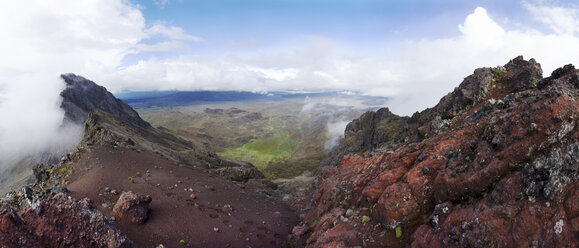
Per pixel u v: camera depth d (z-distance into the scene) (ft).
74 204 61.05
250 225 116.26
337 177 123.75
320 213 103.45
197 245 94.17
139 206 97.55
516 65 129.70
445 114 139.03
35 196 94.32
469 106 127.65
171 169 175.52
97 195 107.96
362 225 73.15
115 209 94.89
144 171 152.35
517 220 44.86
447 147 73.20
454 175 61.98
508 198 48.52
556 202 42.09
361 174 102.17
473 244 48.16
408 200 67.62
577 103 50.52
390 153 100.58
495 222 47.01
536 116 54.24
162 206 112.98
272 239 107.04
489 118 72.69
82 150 152.46
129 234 88.53
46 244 53.83
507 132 58.34
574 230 37.86
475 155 62.34
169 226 99.81
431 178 68.23
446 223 55.72
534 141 51.80
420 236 59.16
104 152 154.81
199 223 108.17
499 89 124.88
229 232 106.93
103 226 62.28
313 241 84.38
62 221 57.77
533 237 41.70
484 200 52.49
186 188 143.43
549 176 44.55
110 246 60.39
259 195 185.06
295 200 173.78
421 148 84.12
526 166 48.65
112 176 130.52
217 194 151.02
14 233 50.83
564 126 48.70
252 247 99.25
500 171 54.03
